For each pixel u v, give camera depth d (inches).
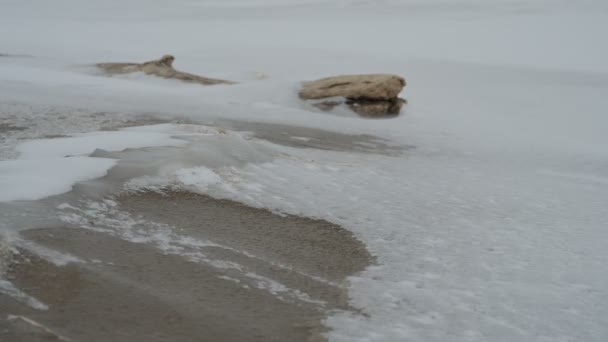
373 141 561.9
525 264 226.5
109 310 144.4
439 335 158.6
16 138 371.9
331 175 342.0
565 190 398.0
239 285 172.7
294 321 155.2
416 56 1775.3
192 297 159.5
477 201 330.3
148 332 137.1
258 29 2856.8
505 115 840.3
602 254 249.9
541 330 169.8
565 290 203.2
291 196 281.3
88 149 297.9
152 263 178.1
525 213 313.6
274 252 206.4
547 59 1738.4
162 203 237.6
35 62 1002.7
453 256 226.7
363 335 152.4
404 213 281.4
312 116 706.2
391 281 194.5
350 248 223.1
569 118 833.5
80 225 197.3
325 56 1729.8
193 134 350.6
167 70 922.7
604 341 167.2
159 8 4613.7
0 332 123.1
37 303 141.3
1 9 3890.3
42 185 221.1
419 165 444.1
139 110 589.6
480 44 2190.0
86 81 796.0
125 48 1761.8
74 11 4074.8
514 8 4065.0
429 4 4581.7
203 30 2746.1
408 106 855.7
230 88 825.5
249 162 321.7
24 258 163.5
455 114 821.9
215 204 249.9
